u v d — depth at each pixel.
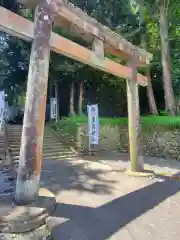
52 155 9.39
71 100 15.27
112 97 15.02
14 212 2.51
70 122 12.25
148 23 11.85
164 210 4.16
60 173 6.67
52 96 16.69
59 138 11.48
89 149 10.03
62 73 13.70
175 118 9.98
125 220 3.76
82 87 14.98
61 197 4.73
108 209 4.18
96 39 4.75
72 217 3.83
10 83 16.89
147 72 12.38
